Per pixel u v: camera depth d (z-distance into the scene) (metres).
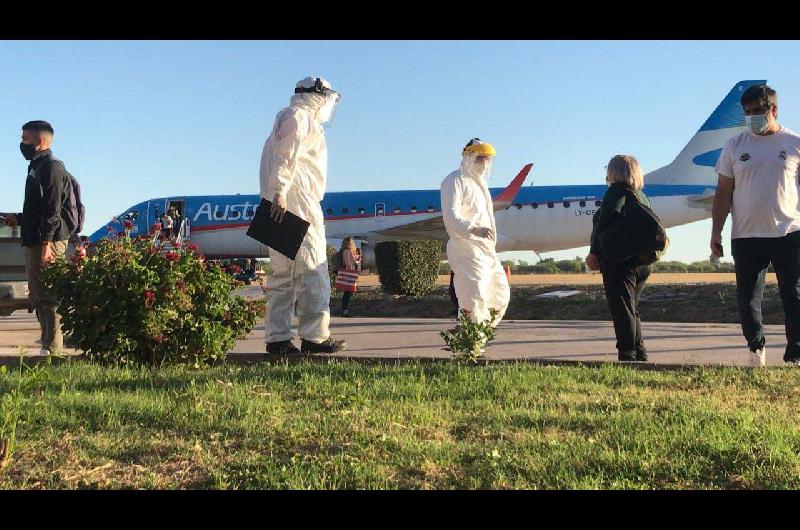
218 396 6.83
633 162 9.87
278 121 9.62
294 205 9.80
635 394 7.20
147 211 42.66
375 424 6.00
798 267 9.14
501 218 43.53
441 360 9.20
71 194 10.55
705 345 13.22
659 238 9.50
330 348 10.21
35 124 10.30
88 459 5.16
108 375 8.15
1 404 6.26
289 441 5.55
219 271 9.76
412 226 40.31
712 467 5.06
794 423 6.09
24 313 25.67
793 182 9.14
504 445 5.51
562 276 60.78
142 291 9.12
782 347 12.80
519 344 13.62
